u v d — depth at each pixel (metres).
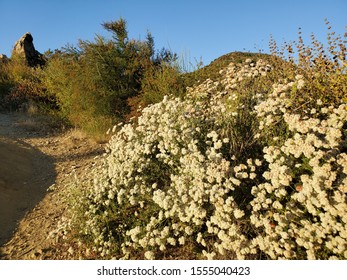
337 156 3.39
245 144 4.51
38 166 8.58
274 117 4.47
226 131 4.69
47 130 12.45
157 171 4.84
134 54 12.56
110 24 12.88
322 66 5.34
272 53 6.62
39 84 17.17
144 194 4.50
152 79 10.61
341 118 3.90
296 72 5.78
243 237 3.25
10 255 4.73
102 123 10.84
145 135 5.48
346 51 5.19
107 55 12.31
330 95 4.87
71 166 8.45
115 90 12.14
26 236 5.23
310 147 3.45
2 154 8.34
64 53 14.12
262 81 5.93
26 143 10.66
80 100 12.60
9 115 14.77
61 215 5.73
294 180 3.67
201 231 3.97
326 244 2.93
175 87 9.83
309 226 3.04
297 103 4.66
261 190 3.58
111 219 4.64
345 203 3.00
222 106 5.35
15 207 6.21
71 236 4.88
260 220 3.33
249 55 11.89
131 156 4.98
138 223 4.35
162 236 3.70
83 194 5.28
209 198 3.78
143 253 4.11
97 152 9.43
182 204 3.83
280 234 3.15
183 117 4.99
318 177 3.21
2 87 18.09
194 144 4.53
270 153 3.75
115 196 4.96
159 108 5.72
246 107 5.14
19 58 27.38
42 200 6.54
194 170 3.96
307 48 5.92
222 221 3.37
